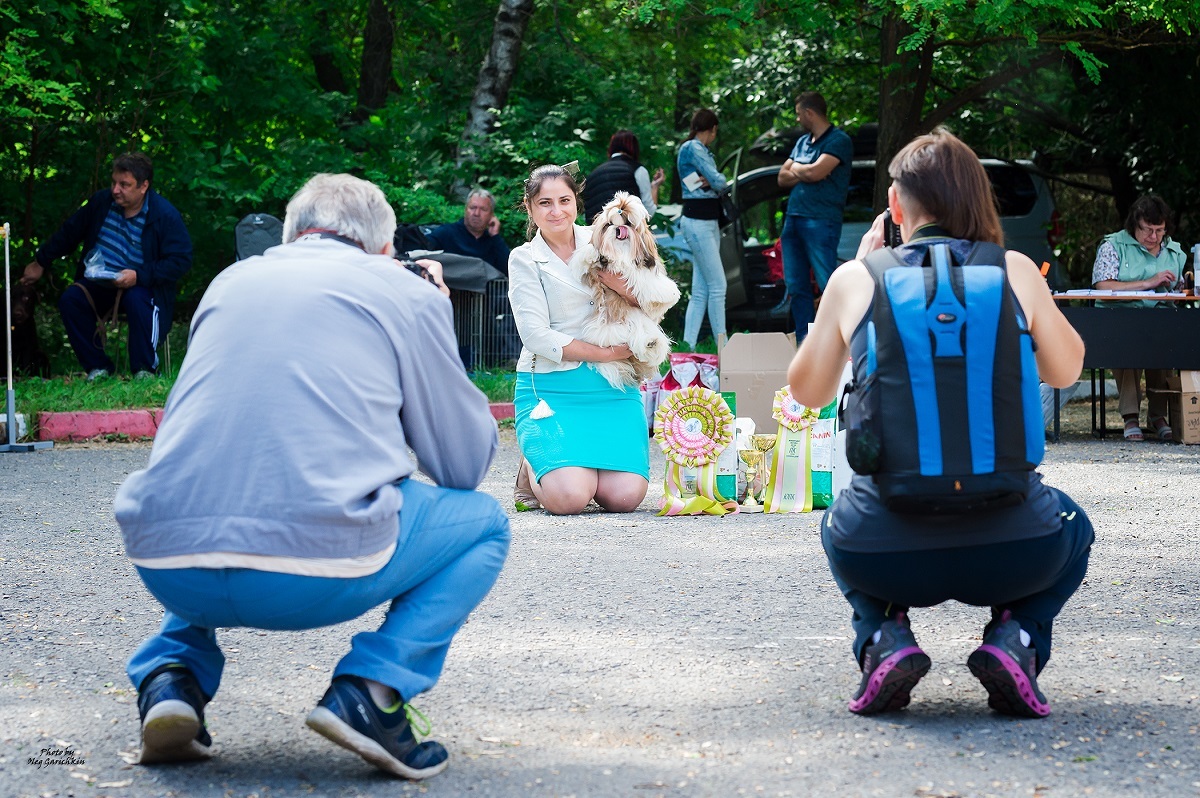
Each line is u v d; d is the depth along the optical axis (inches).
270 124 626.8
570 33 674.2
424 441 115.0
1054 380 127.3
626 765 116.0
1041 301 122.3
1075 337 124.8
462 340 472.4
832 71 667.4
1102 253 373.7
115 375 431.8
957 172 125.0
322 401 105.9
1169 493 271.4
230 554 102.9
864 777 111.9
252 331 107.5
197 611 106.9
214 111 587.2
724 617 171.8
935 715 129.3
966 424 114.3
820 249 440.5
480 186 568.4
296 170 566.6
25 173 543.5
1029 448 115.4
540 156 561.9
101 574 200.7
